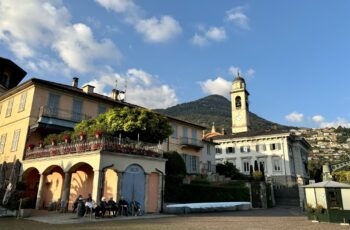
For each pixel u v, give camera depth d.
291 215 22.61
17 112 28.05
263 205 34.88
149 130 24.31
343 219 16.38
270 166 55.41
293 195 41.56
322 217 17.22
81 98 30.22
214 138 64.25
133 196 19.14
